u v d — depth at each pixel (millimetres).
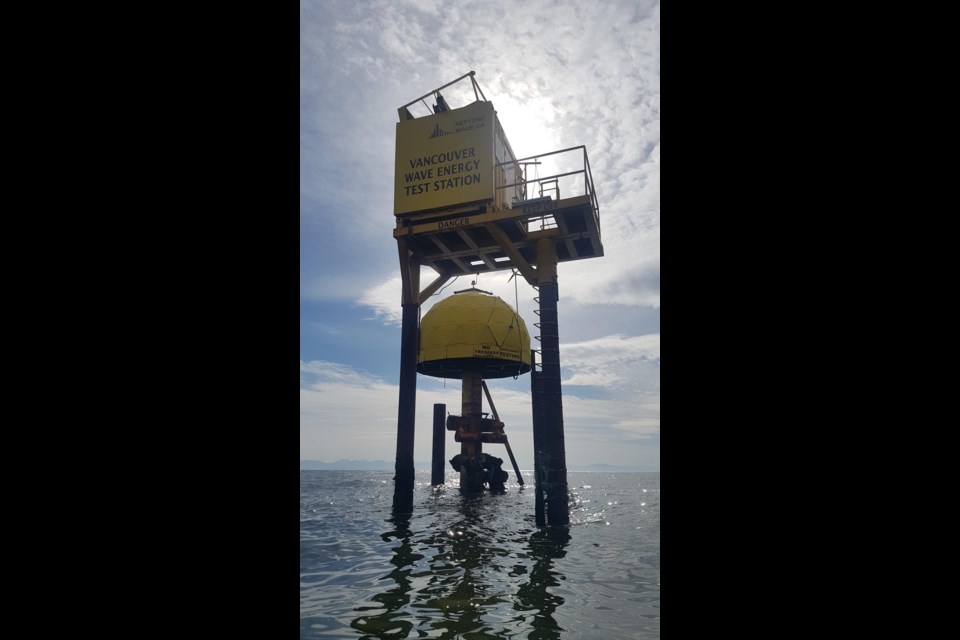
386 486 41938
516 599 7906
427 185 21297
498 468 31203
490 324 27547
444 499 26219
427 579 9195
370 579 9156
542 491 17656
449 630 6426
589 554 11945
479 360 28812
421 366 30547
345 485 43594
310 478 65688
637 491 44031
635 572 9938
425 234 21500
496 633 6328
